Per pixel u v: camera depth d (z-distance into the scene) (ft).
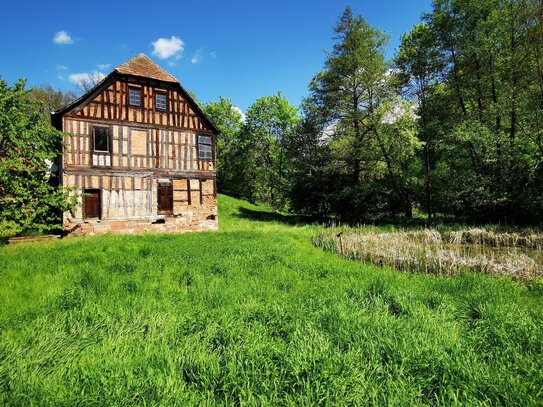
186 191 72.84
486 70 75.15
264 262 32.45
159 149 70.18
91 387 10.48
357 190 92.17
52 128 50.88
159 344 13.78
